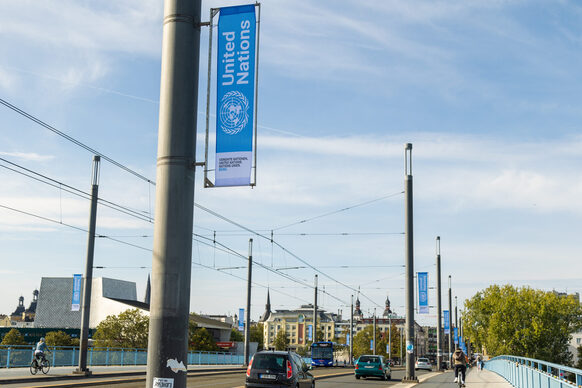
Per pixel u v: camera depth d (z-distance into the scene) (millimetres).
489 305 93625
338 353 172625
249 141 8336
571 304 89500
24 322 172250
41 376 27438
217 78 8578
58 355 35781
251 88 8438
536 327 87125
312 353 68375
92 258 30594
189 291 7582
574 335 136000
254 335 158250
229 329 117125
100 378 29406
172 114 7719
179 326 7367
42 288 113375
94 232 30797
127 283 120750
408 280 31641
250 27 8578
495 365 50469
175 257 7473
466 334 99250
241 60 8531
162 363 7270
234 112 8445
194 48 7926
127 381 26891
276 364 18469
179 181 7617
